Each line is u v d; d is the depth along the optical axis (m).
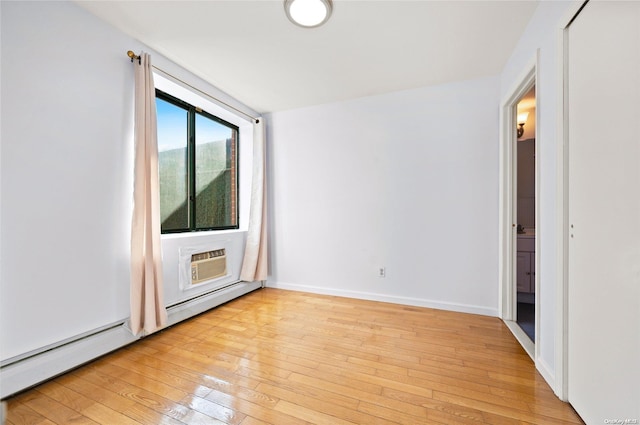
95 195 1.83
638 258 0.96
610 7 1.08
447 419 1.29
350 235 3.19
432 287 2.83
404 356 1.87
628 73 1.00
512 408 1.36
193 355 1.89
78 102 1.74
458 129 2.71
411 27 1.92
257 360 1.82
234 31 1.98
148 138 2.07
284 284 3.54
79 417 1.31
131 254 1.96
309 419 1.30
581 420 1.27
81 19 1.75
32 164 1.53
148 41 2.10
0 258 1.42
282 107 3.41
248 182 3.62
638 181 0.96
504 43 2.10
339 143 3.22
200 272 2.71
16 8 1.46
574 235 1.33
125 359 1.83
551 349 1.53
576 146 1.31
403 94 2.93
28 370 1.48
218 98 2.91
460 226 2.72
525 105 2.83
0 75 1.41
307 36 2.03
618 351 1.05
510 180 2.46
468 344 2.03
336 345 2.03
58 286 1.63
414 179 2.89
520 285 2.92
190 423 1.27
